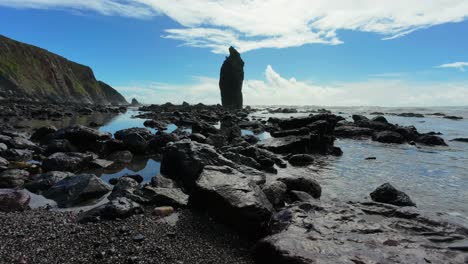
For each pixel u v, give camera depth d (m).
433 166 23.23
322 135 30.36
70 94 163.88
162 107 108.19
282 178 15.55
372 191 16.67
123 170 19.56
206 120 61.75
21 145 23.05
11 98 104.56
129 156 23.14
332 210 10.87
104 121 53.22
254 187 12.43
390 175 20.38
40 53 160.25
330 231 9.32
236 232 10.75
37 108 66.94
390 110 128.88
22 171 15.99
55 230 9.95
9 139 23.19
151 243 9.38
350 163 24.48
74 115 62.62
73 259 8.25
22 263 7.87
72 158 18.92
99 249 8.84
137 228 10.40
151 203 12.87
